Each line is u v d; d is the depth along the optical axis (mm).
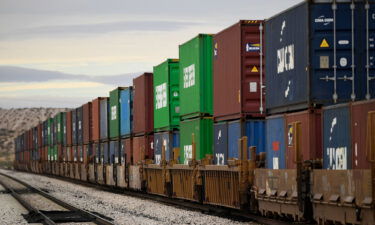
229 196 49438
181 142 64062
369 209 30953
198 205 59406
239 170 46469
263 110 48750
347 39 38844
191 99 60562
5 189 103562
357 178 31922
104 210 61031
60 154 152875
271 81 45219
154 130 76000
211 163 55312
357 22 38844
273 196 42062
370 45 38844
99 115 108250
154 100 75688
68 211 58844
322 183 35781
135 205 66062
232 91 50844
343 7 38844
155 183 72438
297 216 39469
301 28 39844
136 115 83188
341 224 34438
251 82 49094
